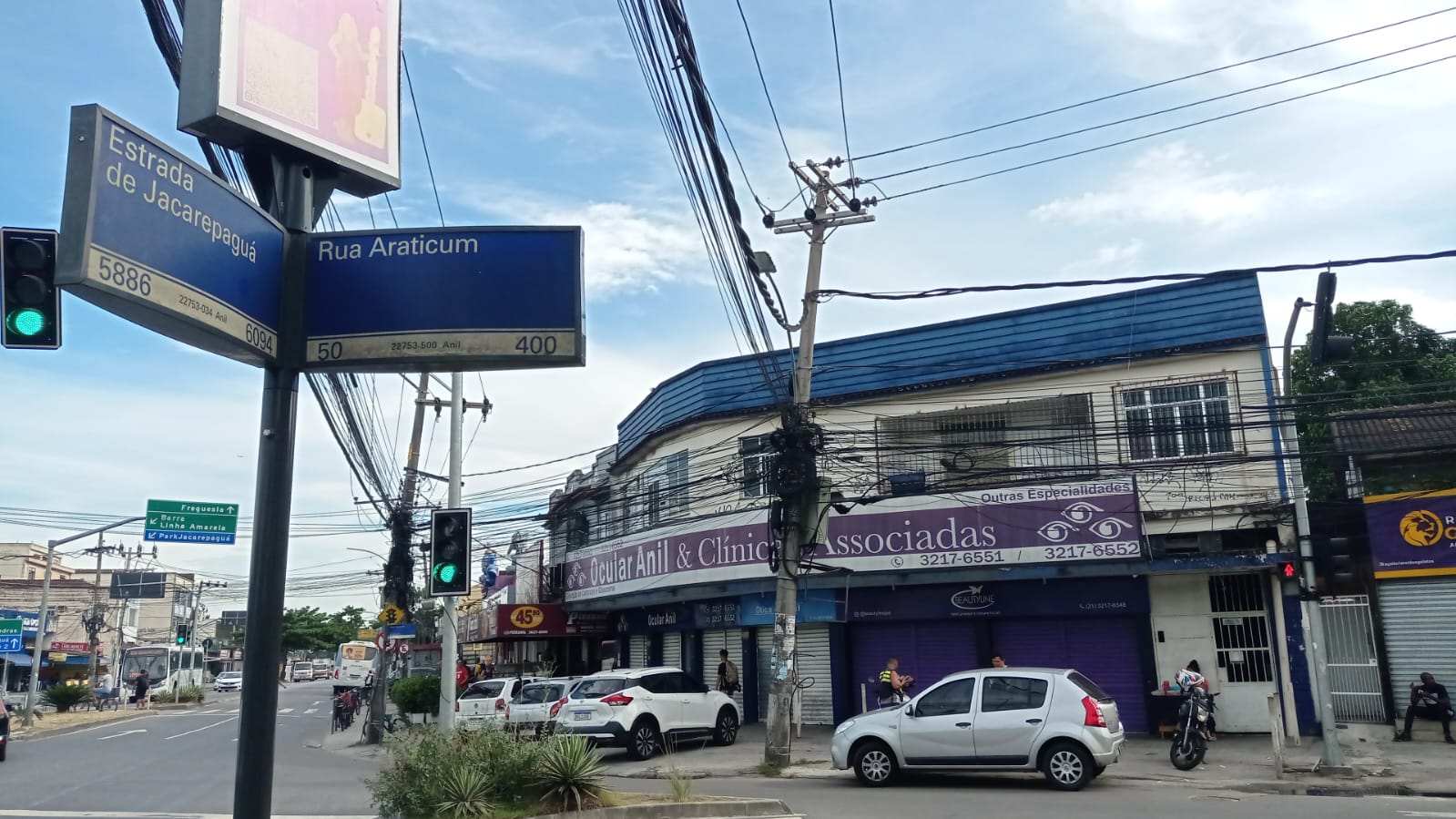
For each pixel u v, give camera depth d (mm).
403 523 26969
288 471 7262
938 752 13930
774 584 21891
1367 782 13727
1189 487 19469
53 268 6176
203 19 7199
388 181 8156
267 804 6766
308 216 7672
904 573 20453
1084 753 13227
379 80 8242
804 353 17031
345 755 23109
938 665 21500
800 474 16719
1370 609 18344
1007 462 21406
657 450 27625
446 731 12312
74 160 5617
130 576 59188
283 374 7402
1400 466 19188
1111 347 20625
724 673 23562
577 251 7723
